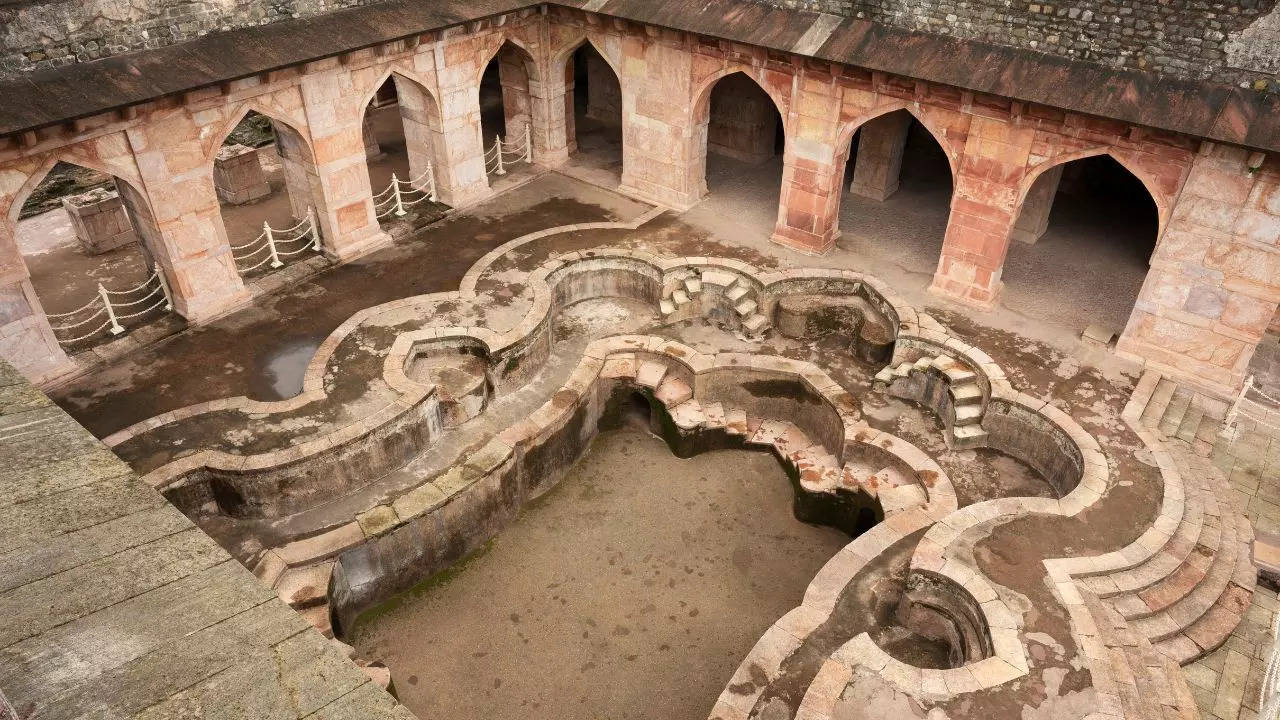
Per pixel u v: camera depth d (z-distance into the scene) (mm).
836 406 13148
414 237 16594
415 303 14398
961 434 12680
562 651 11031
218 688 2521
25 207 18594
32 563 2863
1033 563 9859
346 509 11469
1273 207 11094
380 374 12703
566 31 17562
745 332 15172
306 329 13836
